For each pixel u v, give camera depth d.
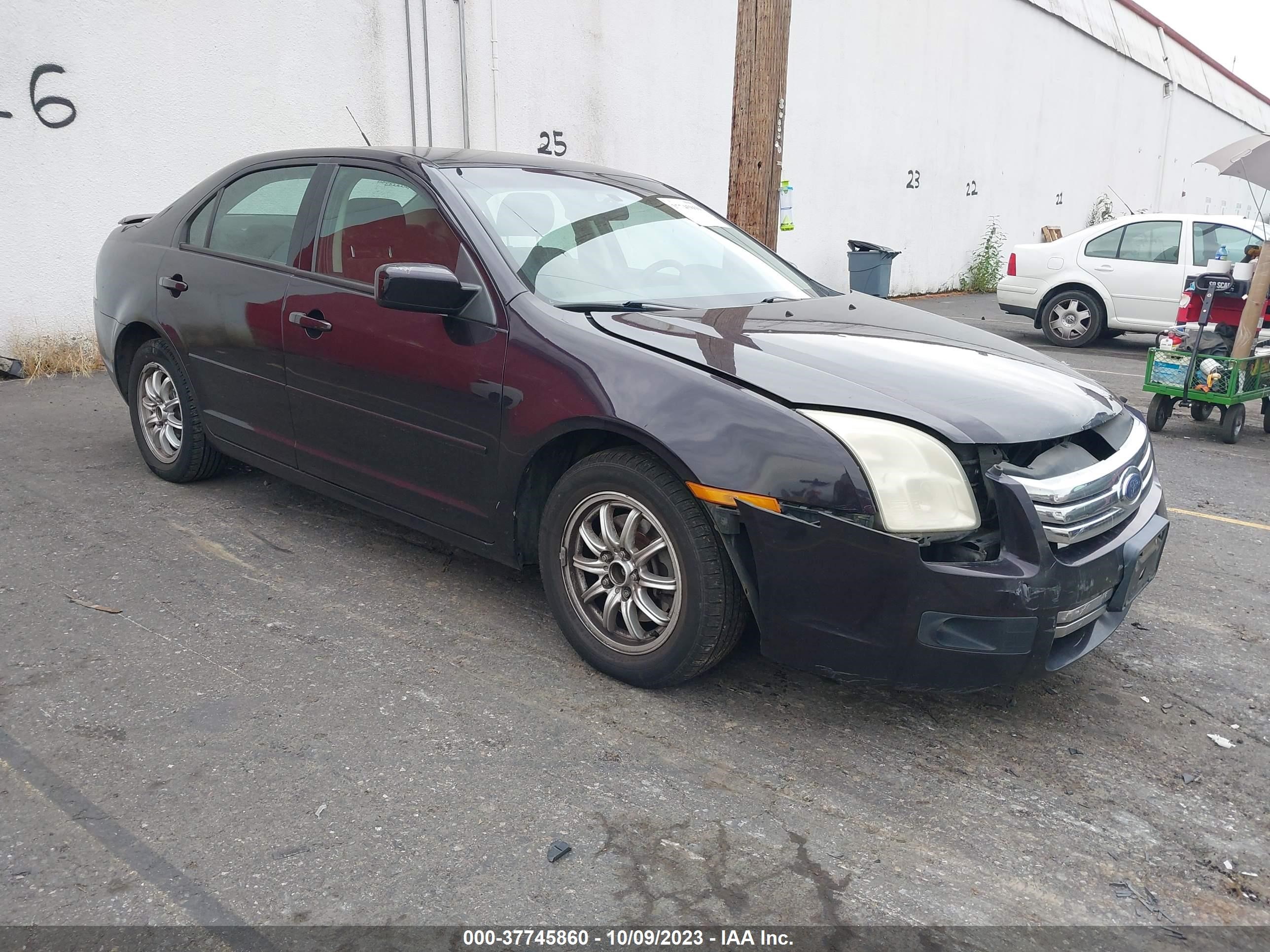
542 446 3.02
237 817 2.34
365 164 3.76
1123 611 2.89
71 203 7.10
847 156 14.55
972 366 3.05
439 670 3.08
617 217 3.82
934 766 2.71
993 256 18.92
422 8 8.88
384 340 3.42
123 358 4.82
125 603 3.44
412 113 9.01
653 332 3.02
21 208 6.86
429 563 3.94
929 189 16.84
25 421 5.73
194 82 7.55
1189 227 10.80
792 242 13.84
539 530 3.26
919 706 3.03
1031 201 20.67
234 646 3.17
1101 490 2.76
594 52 10.51
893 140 15.55
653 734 2.79
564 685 3.03
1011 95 18.80
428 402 3.31
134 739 2.63
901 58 15.25
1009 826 2.47
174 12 7.36
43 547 3.88
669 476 2.78
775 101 6.64
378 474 3.58
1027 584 2.53
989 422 2.65
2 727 2.66
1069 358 10.59
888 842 2.38
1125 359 10.65
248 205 4.20
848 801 2.53
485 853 2.25
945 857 2.34
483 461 3.19
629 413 2.79
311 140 8.34
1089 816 2.53
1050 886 2.26
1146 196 26.92
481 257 3.25
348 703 2.87
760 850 2.32
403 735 2.71
